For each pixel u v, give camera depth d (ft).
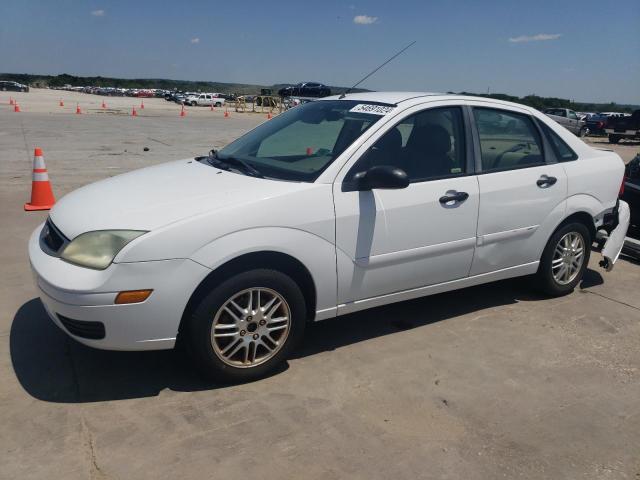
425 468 8.70
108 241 9.58
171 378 10.92
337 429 9.55
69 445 8.83
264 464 8.59
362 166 11.59
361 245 11.50
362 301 12.05
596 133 102.78
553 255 15.31
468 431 9.69
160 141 54.90
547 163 14.82
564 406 10.58
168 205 10.19
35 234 11.74
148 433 9.20
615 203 16.24
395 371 11.59
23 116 82.94
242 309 10.51
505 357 12.39
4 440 8.88
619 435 9.76
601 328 14.11
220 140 58.18
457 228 12.85
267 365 11.01
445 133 13.01
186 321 10.16
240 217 10.10
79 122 75.72
